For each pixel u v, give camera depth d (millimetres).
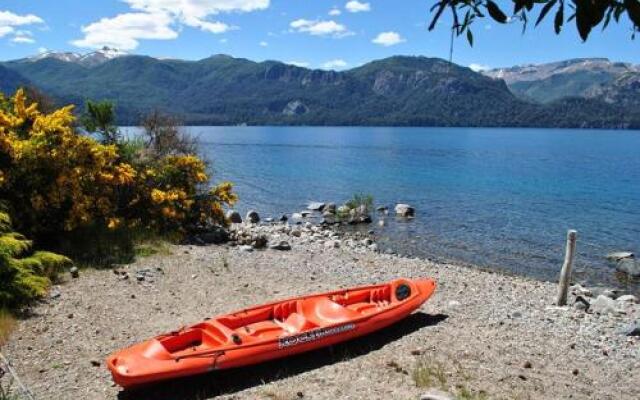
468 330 12039
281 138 165250
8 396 7898
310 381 9320
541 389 9195
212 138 155000
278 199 42250
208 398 8711
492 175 61125
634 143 151500
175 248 18047
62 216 16000
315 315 11039
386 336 11570
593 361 10609
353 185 51062
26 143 14750
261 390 8992
